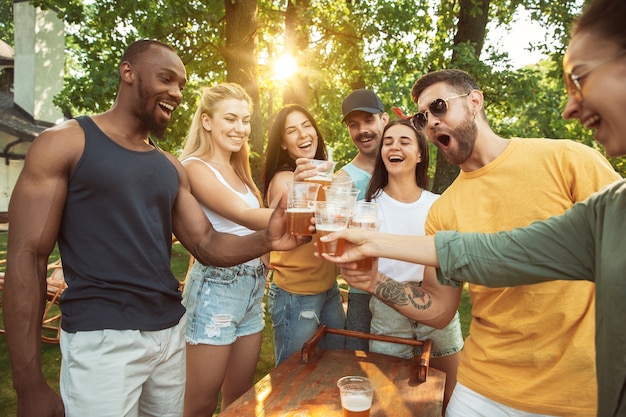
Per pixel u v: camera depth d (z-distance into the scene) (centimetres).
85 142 195
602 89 102
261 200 329
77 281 196
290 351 318
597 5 103
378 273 216
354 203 188
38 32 1916
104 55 955
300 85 1023
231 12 816
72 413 191
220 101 289
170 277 223
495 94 1075
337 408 218
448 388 325
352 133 391
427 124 217
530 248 147
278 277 326
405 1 1003
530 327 188
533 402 185
